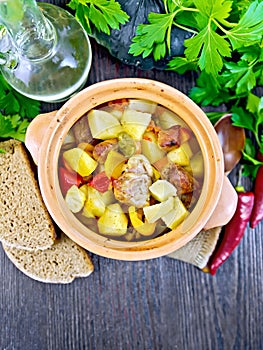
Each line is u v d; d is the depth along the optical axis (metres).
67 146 0.44
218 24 0.45
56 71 0.46
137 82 0.42
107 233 0.44
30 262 0.51
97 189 0.44
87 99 0.43
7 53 0.45
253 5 0.44
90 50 0.48
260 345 0.53
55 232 0.51
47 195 0.43
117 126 0.43
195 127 0.43
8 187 0.50
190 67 0.50
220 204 0.46
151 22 0.46
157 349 0.53
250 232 0.53
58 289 0.53
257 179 0.51
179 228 0.44
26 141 0.44
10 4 0.40
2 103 0.49
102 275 0.53
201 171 0.44
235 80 0.49
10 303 0.53
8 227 0.50
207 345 0.53
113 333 0.53
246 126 0.50
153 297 0.53
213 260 0.52
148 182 0.43
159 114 0.44
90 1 0.46
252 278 0.53
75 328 0.53
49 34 0.44
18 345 0.53
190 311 0.53
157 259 0.53
